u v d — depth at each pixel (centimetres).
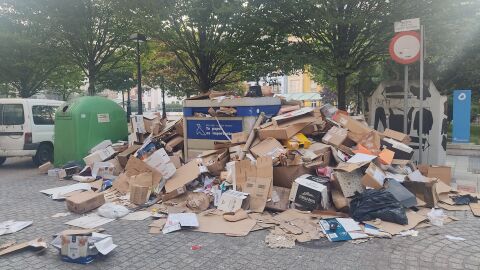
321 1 904
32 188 759
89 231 444
